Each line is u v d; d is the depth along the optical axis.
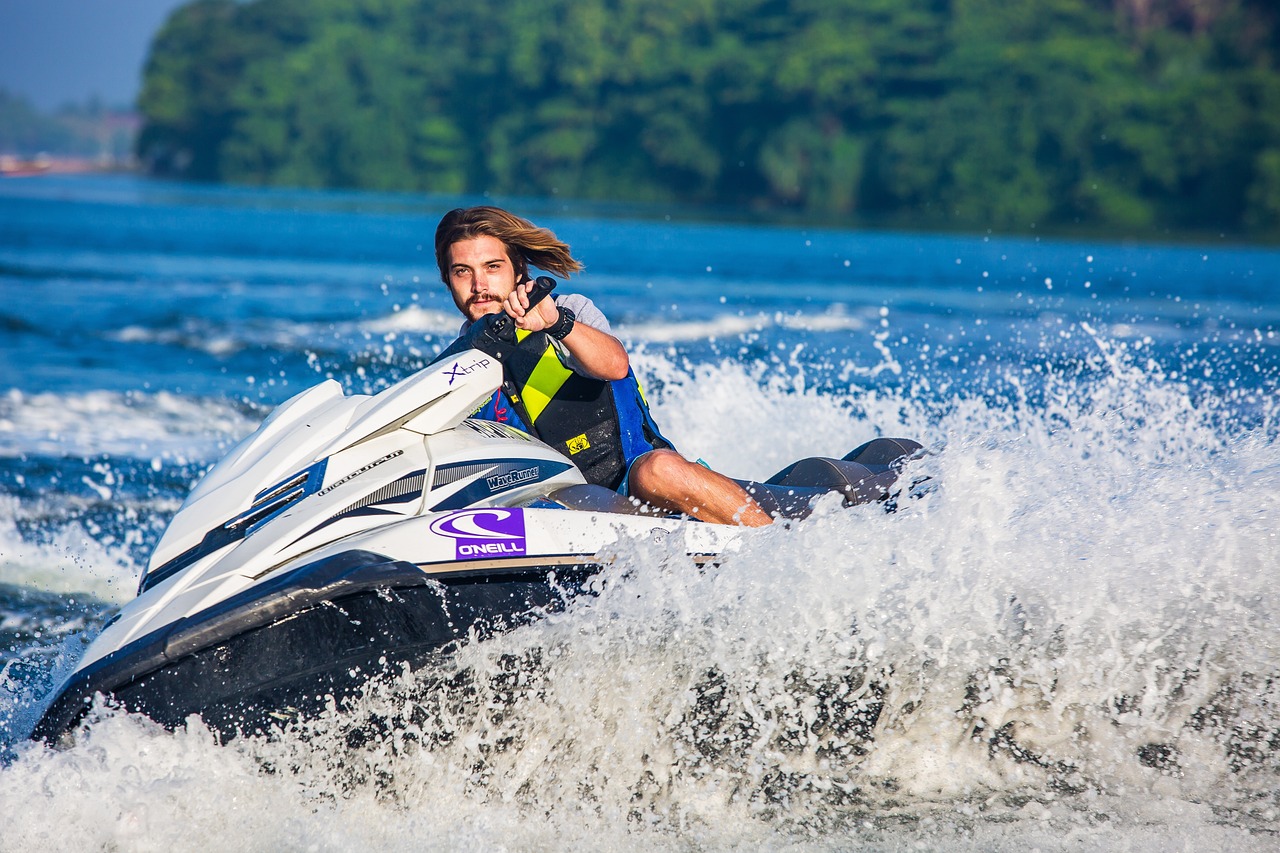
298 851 10.74
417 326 47.88
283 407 13.58
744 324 52.12
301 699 10.80
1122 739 12.51
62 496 22.45
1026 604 12.40
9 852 10.16
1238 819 11.88
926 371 35.69
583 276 89.00
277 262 94.12
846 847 11.34
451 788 11.46
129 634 10.90
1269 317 63.31
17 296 57.97
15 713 13.33
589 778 11.81
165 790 10.48
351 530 11.77
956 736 12.42
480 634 11.33
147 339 42.78
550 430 13.87
